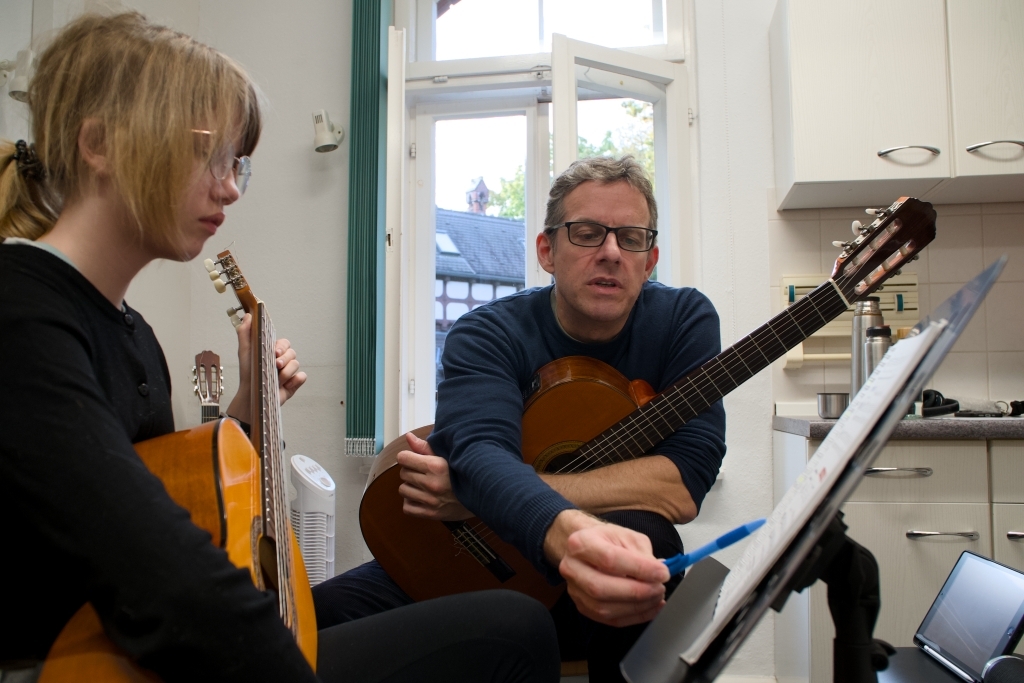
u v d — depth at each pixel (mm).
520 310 1342
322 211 2467
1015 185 2047
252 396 1030
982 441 1650
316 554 1908
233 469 715
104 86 700
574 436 1227
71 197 726
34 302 624
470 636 886
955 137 1979
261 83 2529
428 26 2553
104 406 604
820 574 537
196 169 725
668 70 2281
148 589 534
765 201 2301
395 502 1272
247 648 554
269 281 2469
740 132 2324
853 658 564
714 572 677
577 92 2264
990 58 1975
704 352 1305
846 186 2062
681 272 2236
